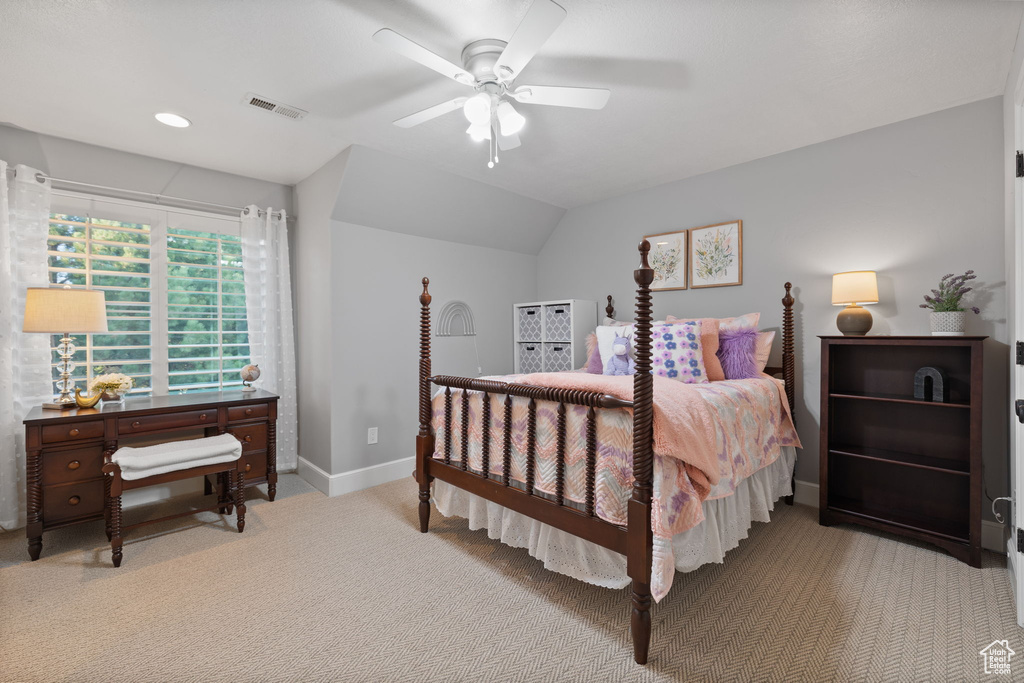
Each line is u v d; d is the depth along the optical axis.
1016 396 1.80
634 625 1.52
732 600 1.86
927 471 2.53
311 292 3.38
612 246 3.93
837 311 2.81
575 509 1.80
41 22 1.66
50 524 2.27
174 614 1.77
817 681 1.42
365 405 3.30
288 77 2.06
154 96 2.22
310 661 1.52
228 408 2.82
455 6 1.60
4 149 2.54
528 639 1.63
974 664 1.49
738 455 2.09
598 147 2.87
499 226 4.00
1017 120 1.77
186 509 2.87
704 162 3.15
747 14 1.65
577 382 1.85
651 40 1.80
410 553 2.29
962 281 2.30
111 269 2.89
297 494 3.14
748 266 3.16
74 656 1.53
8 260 2.49
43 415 2.31
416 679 1.44
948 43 1.83
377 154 2.91
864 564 2.16
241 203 3.38
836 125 2.61
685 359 2.73
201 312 3.22
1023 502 1.69
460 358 3.92
